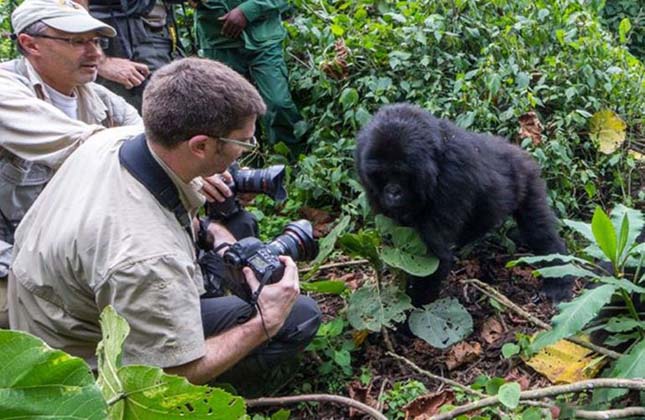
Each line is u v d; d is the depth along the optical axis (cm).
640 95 662
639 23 1208
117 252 310
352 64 628
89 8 539
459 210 437
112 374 191
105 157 336
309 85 643
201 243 407
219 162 327
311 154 630
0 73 411
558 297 475
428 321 434
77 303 333
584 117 593
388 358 433
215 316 375
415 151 416
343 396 407
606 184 600
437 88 600
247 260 343
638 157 620
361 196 543
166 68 322
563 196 566
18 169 403
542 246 501
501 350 429
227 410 202
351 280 504
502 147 500
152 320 312
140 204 320
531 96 569
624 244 357
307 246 375
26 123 388
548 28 664
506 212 477
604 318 385
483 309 473
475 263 522
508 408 341
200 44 668
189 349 318
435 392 398
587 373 376
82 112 452
